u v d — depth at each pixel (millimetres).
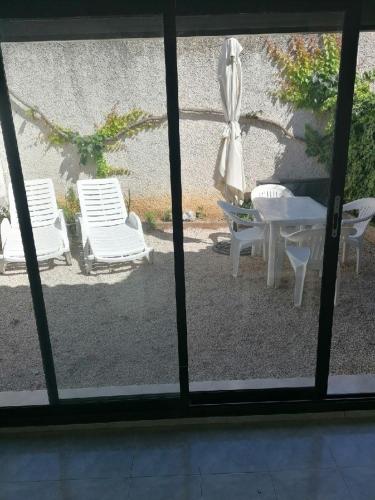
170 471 2008
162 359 2643
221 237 3811
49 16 1781
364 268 4098
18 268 4250
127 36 1924
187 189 3348
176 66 1815
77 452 2143
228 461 2053
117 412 2279
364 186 4180
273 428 2246
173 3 1742
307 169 2768
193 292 3645
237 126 2953
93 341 2777
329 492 1875
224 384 2387
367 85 3580
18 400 2330
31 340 3271
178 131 1899
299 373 2715
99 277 2818
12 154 1952
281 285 3494
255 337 3104
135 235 2605
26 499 1894
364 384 2414
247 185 3098
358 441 2150
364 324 3299
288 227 3291
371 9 1829
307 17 1887
